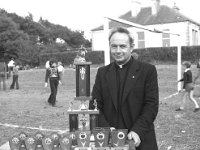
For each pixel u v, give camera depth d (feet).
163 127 29.40
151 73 10.88
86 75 12.43
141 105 10.81
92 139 10.98
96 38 128.88
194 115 35.06
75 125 11.90
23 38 181.37
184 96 38.34
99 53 116.88
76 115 11.86
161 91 62.64
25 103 48.32
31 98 55.11
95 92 11.43
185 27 115.85
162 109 39.37
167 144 23.88
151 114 10.50
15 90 70.95
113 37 10.69
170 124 30.63
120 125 10.86
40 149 10.88
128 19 123.13
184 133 27.09
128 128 10.77
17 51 168.14
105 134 10.15
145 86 10.79
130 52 10.93
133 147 10.00
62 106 44.52
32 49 167.22
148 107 10.57
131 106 10.69
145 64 11.01
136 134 10.19
